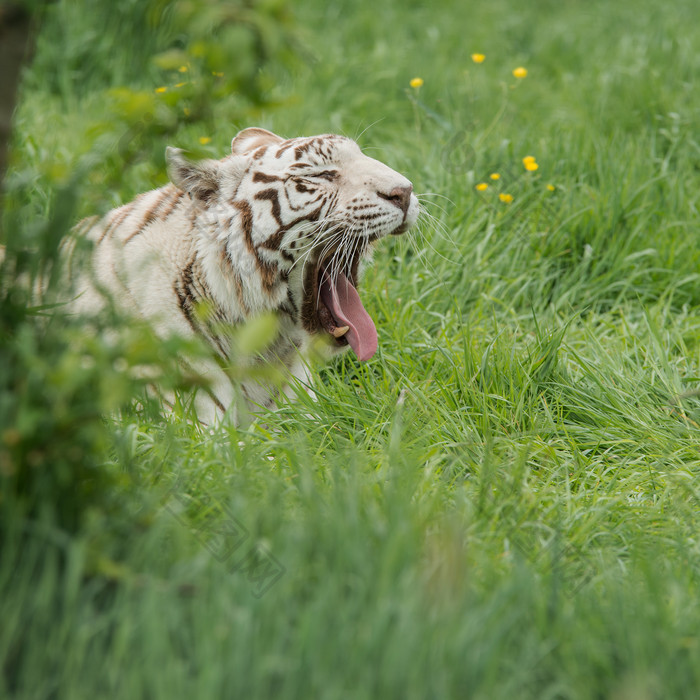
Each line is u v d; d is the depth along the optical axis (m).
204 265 10.06
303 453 7.92
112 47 19.03
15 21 5.61
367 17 24.02
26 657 5.43
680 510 7.95
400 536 5.98
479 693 5.27
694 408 10.27
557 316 12.30
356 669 5.26
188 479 7.33
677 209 14.80
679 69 20.23
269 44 4.90
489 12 26.89
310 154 10.12
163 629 5.33
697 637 5.88
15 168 11.42
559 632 5.75
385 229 10.20
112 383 5.32
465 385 10.14
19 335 5.93
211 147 15.01
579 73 22.61
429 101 19.27
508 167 15.40
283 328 10.75
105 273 10.27
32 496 5.74
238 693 5.15
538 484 8.60
